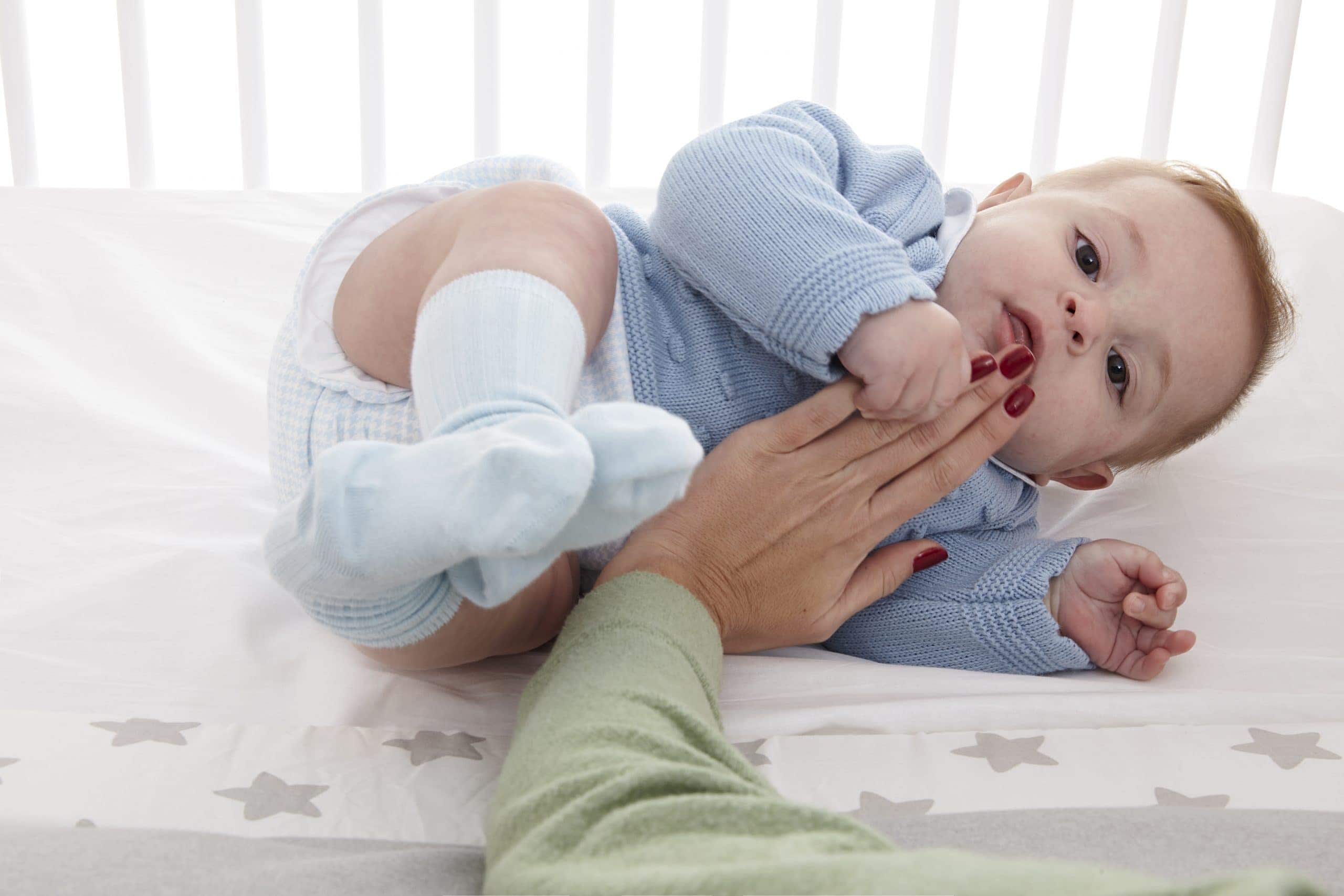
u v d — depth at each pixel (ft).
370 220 3.17
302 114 6.71
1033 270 3.12
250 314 4.57
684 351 3.05
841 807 2.34
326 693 2.60
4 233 4.65
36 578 3.03
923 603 3.26
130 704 2.52
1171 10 5.57
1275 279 3.62
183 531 3.35
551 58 6.59
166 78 6.66
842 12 5.72
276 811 2.17
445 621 2.41
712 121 5.86
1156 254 3.25
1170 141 6.70
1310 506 3.72
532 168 3.38
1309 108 6.66
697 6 6.56
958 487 3.19
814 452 2.78
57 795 2.14
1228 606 3.39
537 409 1.96
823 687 2.87
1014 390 2.92
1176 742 2.68
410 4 6.52
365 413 2.97
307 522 1.90
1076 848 2.03
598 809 1.66
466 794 2.29
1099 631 3.21
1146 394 3.31
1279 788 2.50
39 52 6.63
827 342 2.62
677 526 2.79
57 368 4.00
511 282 2.25
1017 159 6.82
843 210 2.77
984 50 6.70
